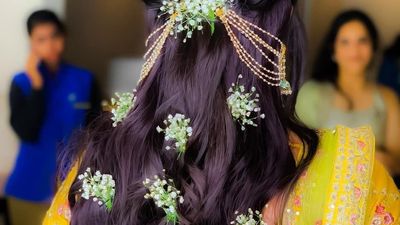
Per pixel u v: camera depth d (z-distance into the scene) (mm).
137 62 3939
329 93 3213
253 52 1270
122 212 1296
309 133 1313
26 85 3273
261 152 1275
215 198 1259
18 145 3387
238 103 1259
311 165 1288
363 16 3328
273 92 1283
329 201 1261
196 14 1264
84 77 3365
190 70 1268
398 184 3152
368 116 3215
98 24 3947
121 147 1306
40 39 3279
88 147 1356
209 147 1262
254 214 1272
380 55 3445
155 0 1310
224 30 1269
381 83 3377
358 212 1259
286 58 1325
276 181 1270
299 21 1335
